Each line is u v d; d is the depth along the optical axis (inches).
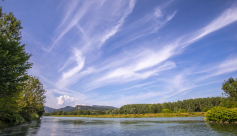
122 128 1430.9
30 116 2036.2
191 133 957.2
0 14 910.4
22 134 895.7
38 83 1910.7
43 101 1967.3
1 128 1111.6
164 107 6737.2
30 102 1736.0
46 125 1727.4
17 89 781.3
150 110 6299.2
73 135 962.7
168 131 1124.5
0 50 646.5
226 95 1734.7
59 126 1648.6
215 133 874.1
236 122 1366.9
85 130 1268.5
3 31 911.7
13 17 947.3
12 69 732.0
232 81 1694.1
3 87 704.4
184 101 6879.9
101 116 6008.9
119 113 6328.7
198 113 4586.6
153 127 1475.1
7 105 930.7
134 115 5442.9
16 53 749.9
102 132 1136.8
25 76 815.7
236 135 783.7
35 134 929.5
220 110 1480.1
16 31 960.3
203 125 1374.3
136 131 1180.5
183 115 4515.3
